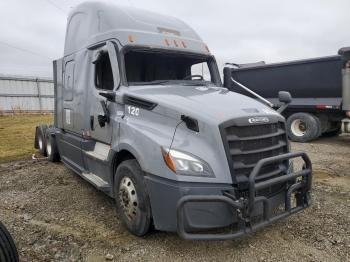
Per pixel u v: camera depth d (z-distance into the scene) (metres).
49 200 5.87
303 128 12.30
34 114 30.70
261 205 3.92
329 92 11.80
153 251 4.07
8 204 5.70
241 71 14.04
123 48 5.11
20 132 16.25
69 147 6.93
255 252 4.03
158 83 5.26
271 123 4.25
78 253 4.05
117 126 4.78
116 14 5.54
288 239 4.33
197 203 3.64
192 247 4.15
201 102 4.27
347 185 6.54
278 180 3.95
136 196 4.27
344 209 5.27
